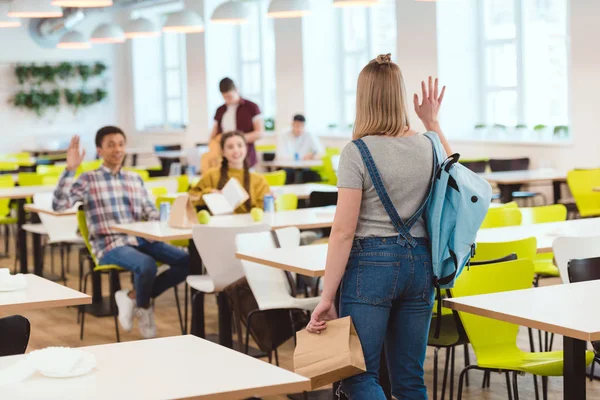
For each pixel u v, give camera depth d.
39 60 18.09
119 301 6.08
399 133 3.26
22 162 12.88
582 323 2.78
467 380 4.76
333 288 3.17
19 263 9.44
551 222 5.52
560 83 10.64
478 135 11.73
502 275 3.81
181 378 2.28
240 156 6.64
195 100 16.66
